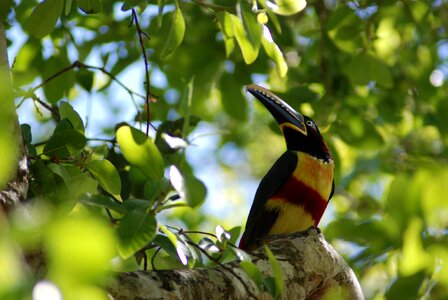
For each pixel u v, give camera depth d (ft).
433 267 22.72
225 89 40.83
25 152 20.65
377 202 48.65
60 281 10.85
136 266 31.63
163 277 20.08
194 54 40.91
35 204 19.99
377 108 45.21
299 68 44.04
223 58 41.09
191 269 21.09
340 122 42.11
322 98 40.93
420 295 23.12
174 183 18.78
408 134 48.34
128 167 27.94
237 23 25.29
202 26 41.39
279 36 42.60
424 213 21.48
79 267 10.84
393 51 46.70
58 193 21.65
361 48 38.32
